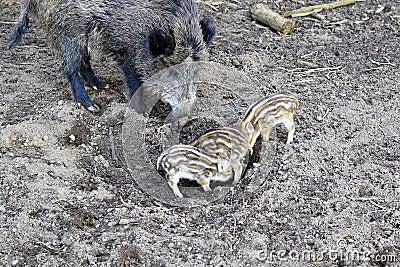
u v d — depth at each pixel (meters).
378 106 5.96
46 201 5.21
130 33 5.76
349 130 5.75
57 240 5.02
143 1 5.72
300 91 6.13
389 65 6.42
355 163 5.50
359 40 6.75
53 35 5.92
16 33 6.15
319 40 6.75
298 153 5.55
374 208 5.21
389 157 5.55
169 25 5.70
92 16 5.78
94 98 6.05
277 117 5.54
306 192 5.31
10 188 5.27
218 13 7.11
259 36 6.80
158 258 4.94
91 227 5.12
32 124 5.68
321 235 5.06
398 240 5.03
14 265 4.92
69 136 5.69
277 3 7.26
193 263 4.92
